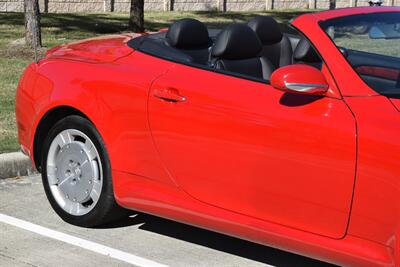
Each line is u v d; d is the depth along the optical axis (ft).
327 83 13.24
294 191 13.24
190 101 14.69
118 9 94.07
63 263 15.48
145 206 15.79
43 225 17.78
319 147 12.85
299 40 19.16
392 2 129.59
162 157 15.29
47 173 17.94
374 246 12.46
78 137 17.19
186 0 103.40
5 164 21.75
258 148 13.62
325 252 13.04
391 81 13.71
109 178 16.48
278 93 13.80
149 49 16.74
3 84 33.91
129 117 15.76
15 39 52.16
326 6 125.49
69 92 16.88
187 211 14.97
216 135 14.25
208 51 17.52
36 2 47.03
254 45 16.70
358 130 12.52
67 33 60.64
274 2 117.29
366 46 14.28
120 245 16.57
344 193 12.64
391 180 12.09
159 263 15.55
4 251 16.11
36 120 17.80
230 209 14.29
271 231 13.66
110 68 16.49
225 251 16.33
